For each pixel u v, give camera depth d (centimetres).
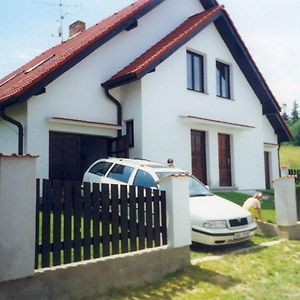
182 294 530
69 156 1321
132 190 597
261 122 1822
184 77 1466
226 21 1609
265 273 637
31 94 1095
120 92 1380
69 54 1195
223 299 518
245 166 1697
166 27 1603
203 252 751
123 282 544
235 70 1720
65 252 504
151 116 1323
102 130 1304
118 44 1409
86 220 530
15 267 442
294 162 5084
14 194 451
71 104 1245
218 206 820
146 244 607
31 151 1137
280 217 906
